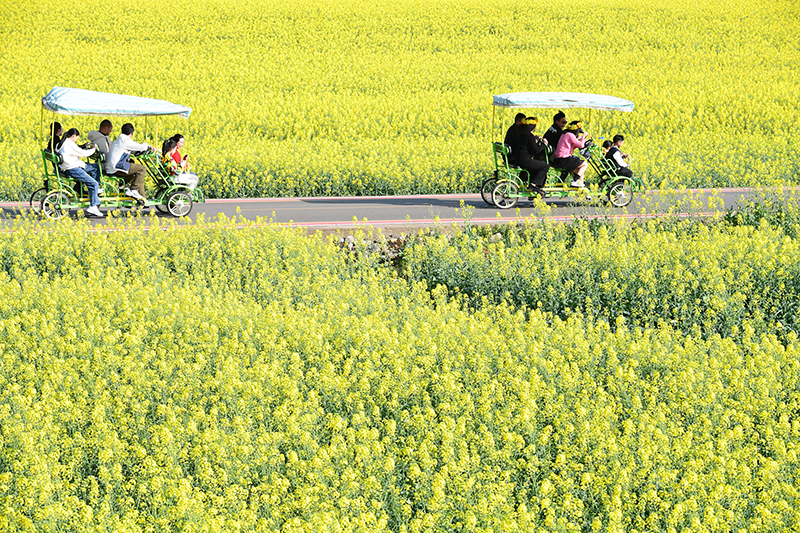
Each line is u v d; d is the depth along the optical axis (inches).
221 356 512.7
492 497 348.2
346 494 361.1
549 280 690.8
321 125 1793.8
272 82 2349.9
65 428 441.7
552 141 1048.2
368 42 2989.7
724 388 481.7
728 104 2012.8
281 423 440.1
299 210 1059.9
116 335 546.0
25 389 479.8
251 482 394.9
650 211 932.0
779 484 370.3
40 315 578.6
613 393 479.5
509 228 879.1
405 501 371.2
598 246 749.9
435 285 737.0
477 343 541.0
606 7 3590.1
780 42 3051.2
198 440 408.5
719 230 812.6
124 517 339.0
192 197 1035.3
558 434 419.5
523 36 3093.0
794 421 430.0
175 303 617.3
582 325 612.4
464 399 444.8
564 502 348.8
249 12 3400.6
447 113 1845.5
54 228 830.5
